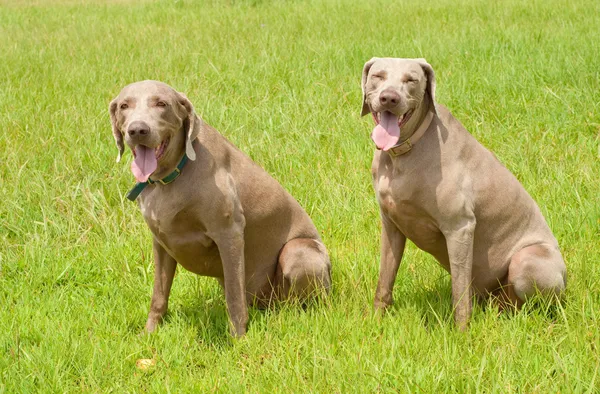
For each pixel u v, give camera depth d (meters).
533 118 8.70
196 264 5.28
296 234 5.76
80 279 6.11
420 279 5.85
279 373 4.40
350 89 9.91
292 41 12.73
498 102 9.12
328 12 15.52
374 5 16.30
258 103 9.59
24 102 9.74
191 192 4.89
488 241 5.30
